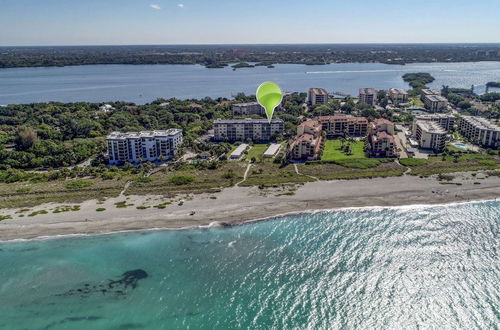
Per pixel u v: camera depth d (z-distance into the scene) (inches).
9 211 5580.7
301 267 4200.3
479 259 4261.8
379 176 6658.5
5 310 3683.6
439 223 5068.9
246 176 6855.3
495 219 5147.6
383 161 7485.2
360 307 3614.7
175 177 6688.0
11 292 3932.1
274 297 3759.8
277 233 4909.0
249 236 4857.3
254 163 7623.0
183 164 7539.4
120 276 4138.8
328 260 4315.9
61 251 4628.4
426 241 4645.7
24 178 6875.0
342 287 3870.6
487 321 3390.7
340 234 4847.4
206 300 3750.0
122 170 7253.9
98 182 6643.7
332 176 6688.0
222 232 4968.0
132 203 5787.4
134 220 5290.4
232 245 4660.4
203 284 3973.9
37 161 7623.0
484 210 5408.5
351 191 6067.9
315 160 7657.5
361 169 7071.9
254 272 4131.4
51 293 3902.6
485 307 3548.2
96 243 4783.5
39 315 3609.7
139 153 7839.6
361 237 4766.2
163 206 5639.8
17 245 4763.8
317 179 6599.4
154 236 4911.4
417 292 3772.1
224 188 6294.3
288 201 5757.9
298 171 7062.0
